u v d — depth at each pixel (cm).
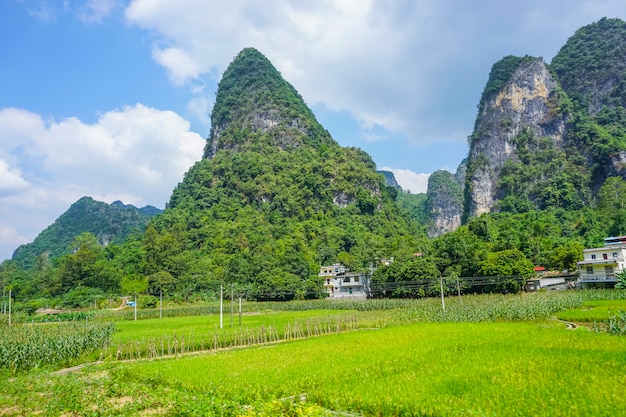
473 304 6034
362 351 3111
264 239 13862
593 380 1859
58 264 13150
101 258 13812
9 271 13150
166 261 12244
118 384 2483
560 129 17850
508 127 18912
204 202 16975
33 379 2792
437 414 1590
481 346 2934
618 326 3416
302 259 11894
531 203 16325
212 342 4588
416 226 18912
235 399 1923
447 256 9638
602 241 10425
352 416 1702
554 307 5359
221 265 12494
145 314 8531
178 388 2339
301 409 1603
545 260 9812
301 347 3544
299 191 16900
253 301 10606
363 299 9494
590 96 18500
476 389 1859
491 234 12031
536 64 19300
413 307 6681
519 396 1703
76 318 8244
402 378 2145
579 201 15400
